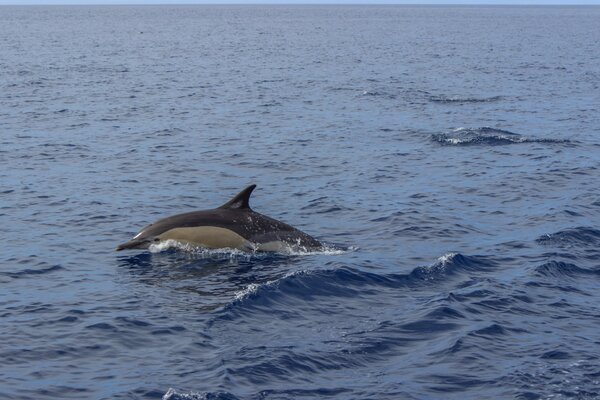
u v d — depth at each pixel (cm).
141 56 10350
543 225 2527
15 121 4653
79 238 2375
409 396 1409
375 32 19250
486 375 1485
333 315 1772
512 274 2047
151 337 1644
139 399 1384
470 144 3994
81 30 18950
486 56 10912
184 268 2088
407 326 1709
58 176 3209
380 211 2703
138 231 2459
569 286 1967
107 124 4603
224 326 1697
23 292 1914
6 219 2575
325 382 1457
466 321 1731
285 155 3722
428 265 2102
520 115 5134
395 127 4566
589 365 1522
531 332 1680
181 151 3794
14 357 1547
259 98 5925
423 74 8100
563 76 7962
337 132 4384
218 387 1420
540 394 1414
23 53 10512
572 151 3822
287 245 2245
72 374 1480
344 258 2181
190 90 6431
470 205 2800
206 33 17925
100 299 1861
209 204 2834
